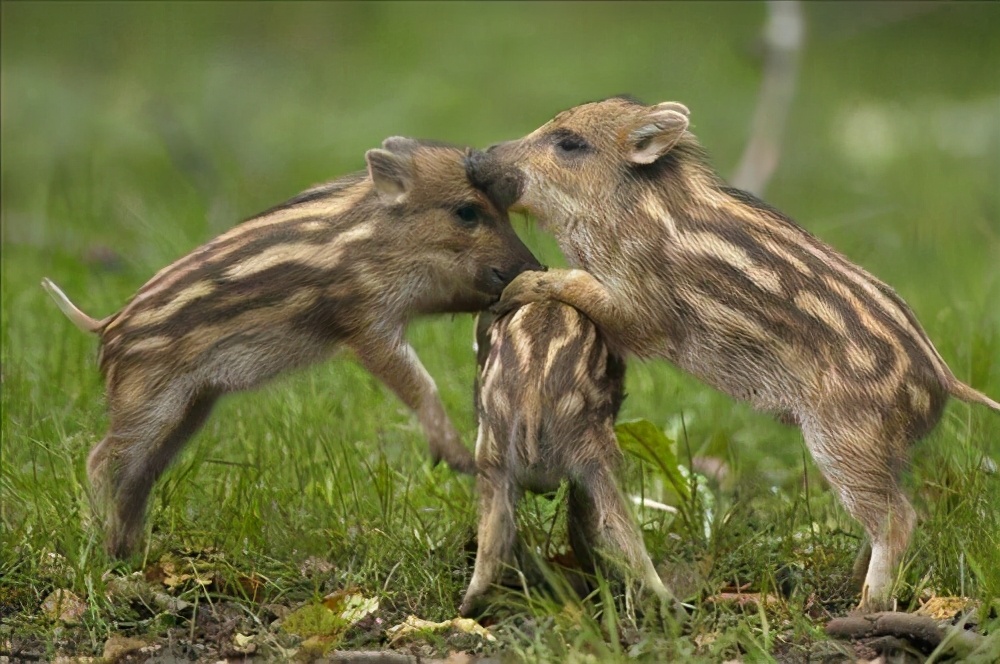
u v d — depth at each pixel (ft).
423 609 30.71
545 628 28.27
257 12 105.09
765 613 29.53
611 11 109.40
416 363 35.83
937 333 45.39
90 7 101.40
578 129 34.55
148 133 79.15
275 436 36.96
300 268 34.65
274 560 32.07
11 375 42.16
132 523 33.35
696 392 43.60
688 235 32.94
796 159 77.92
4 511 33.73
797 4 63.57
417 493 35.35
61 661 28.63
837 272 31.68
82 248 58.75
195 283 33.94
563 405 30.48
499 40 102.73
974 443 36.22
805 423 31.60
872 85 88.07
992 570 30.17
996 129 78.54
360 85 94.22
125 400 33.81
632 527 30.22
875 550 30.60
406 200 35.55
